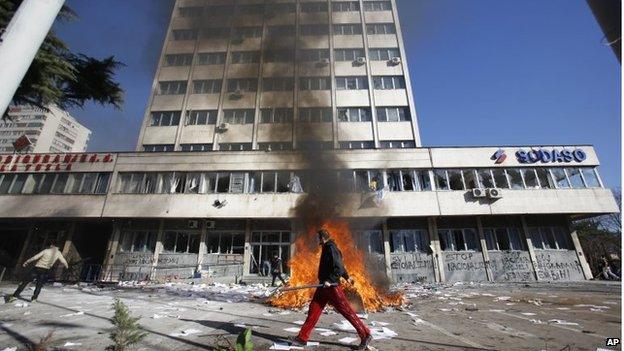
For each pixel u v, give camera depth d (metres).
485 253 18.78
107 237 22.50
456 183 19.75
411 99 26.05
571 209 18.55
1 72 1.96
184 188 20.38
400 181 19.86
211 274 17.91
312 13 29.94
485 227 19.41
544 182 19.34
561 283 15.40
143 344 3.52
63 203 19.70
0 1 7.75
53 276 14.38
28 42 2.10
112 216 19.31
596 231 31.09
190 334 4.01
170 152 20.97
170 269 18.75
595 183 19.05
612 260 19.53
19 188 20.36
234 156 20.83
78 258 20.09
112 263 19.02
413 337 4.02
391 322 5.14
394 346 3.56
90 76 10.75
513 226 19.30
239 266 18.95
